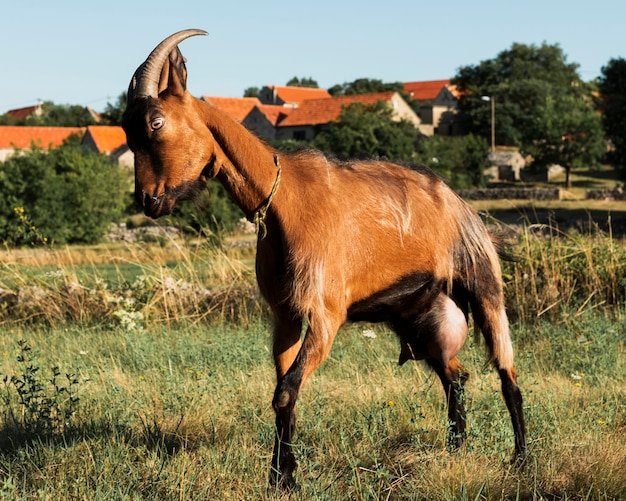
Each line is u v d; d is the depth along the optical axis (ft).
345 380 24.61
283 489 15.48
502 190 180.45
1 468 16.81
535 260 37.52
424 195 17.88
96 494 14.84
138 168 15.01
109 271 63.98
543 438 18.17
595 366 26.21
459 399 18.33
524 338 31.27
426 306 17.88
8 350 31.76
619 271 37.06
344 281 16.19
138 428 19.49
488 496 15.40
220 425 19.84
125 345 31.12
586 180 241.96
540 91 317.01
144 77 14.99
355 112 225.97
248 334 32.63
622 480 15.87
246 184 15.65
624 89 168.25
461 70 342.03
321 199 15.96
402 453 17.79
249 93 525.75
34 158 150.61
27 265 46.39
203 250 45.24
